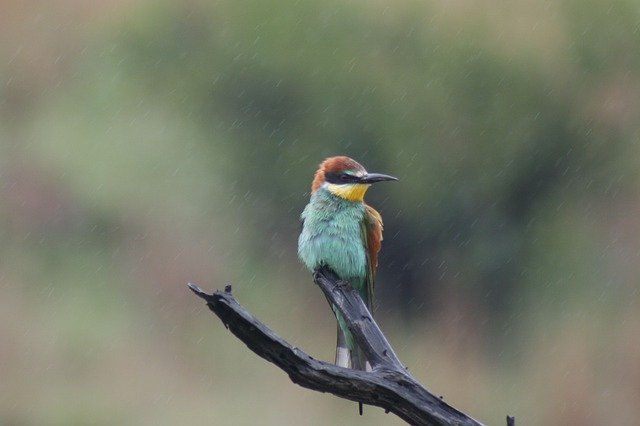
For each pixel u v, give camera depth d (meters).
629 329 17.03
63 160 17.33
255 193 18.41
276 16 18.92
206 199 17.98
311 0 18.73
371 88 18.67
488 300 18.25
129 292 16.11
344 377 3.20
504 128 18.64
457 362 17.06
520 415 15.13
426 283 18.45
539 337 17.33
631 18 18.64
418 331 17.94
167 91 19.17
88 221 16.72
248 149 18.64
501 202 18.66
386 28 18.81
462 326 17.98
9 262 16.12
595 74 18.75
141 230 17.03
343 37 18.80
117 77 19.23
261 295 17.17
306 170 18.62
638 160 18.58
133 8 19.70
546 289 18.09
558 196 18.62
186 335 15.20
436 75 18.64
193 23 19.36
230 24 19.19
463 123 18.61
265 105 18.91
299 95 18.89
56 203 16.81
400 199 18.61
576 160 18.66
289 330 16.52
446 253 18.52
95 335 14.98
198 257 17.12
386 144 18.66
